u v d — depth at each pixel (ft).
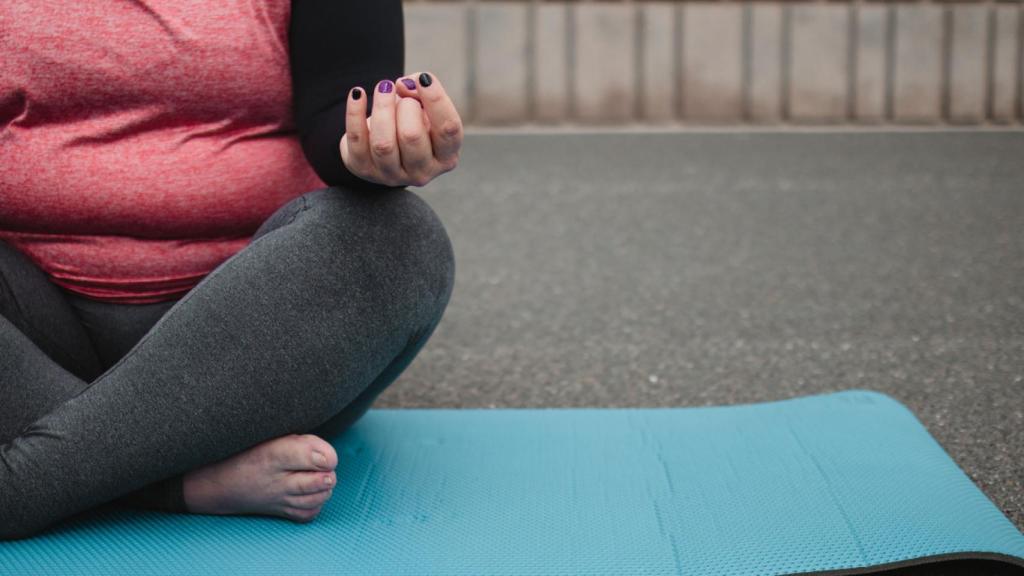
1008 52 16.88
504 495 3.84
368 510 3.71
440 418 4.73
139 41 3.51
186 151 3.63
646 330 6.73
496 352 6.29
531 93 16.89
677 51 16.93
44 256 3.78
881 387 5.53
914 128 16.47
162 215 3.63
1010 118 16.97
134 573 3.24
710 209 10.73
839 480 3.92
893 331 6.59
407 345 3.76
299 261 3.40
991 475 4.34
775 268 8.36
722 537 3.50
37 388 3.50
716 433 4.47
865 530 3.52
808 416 4.63
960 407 5.18
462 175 12.80
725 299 7.47
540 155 14.23
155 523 3.59
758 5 16.85
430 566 3.30
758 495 3.81
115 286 3.77
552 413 4.80
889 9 16.87
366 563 3.32
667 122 17.04
